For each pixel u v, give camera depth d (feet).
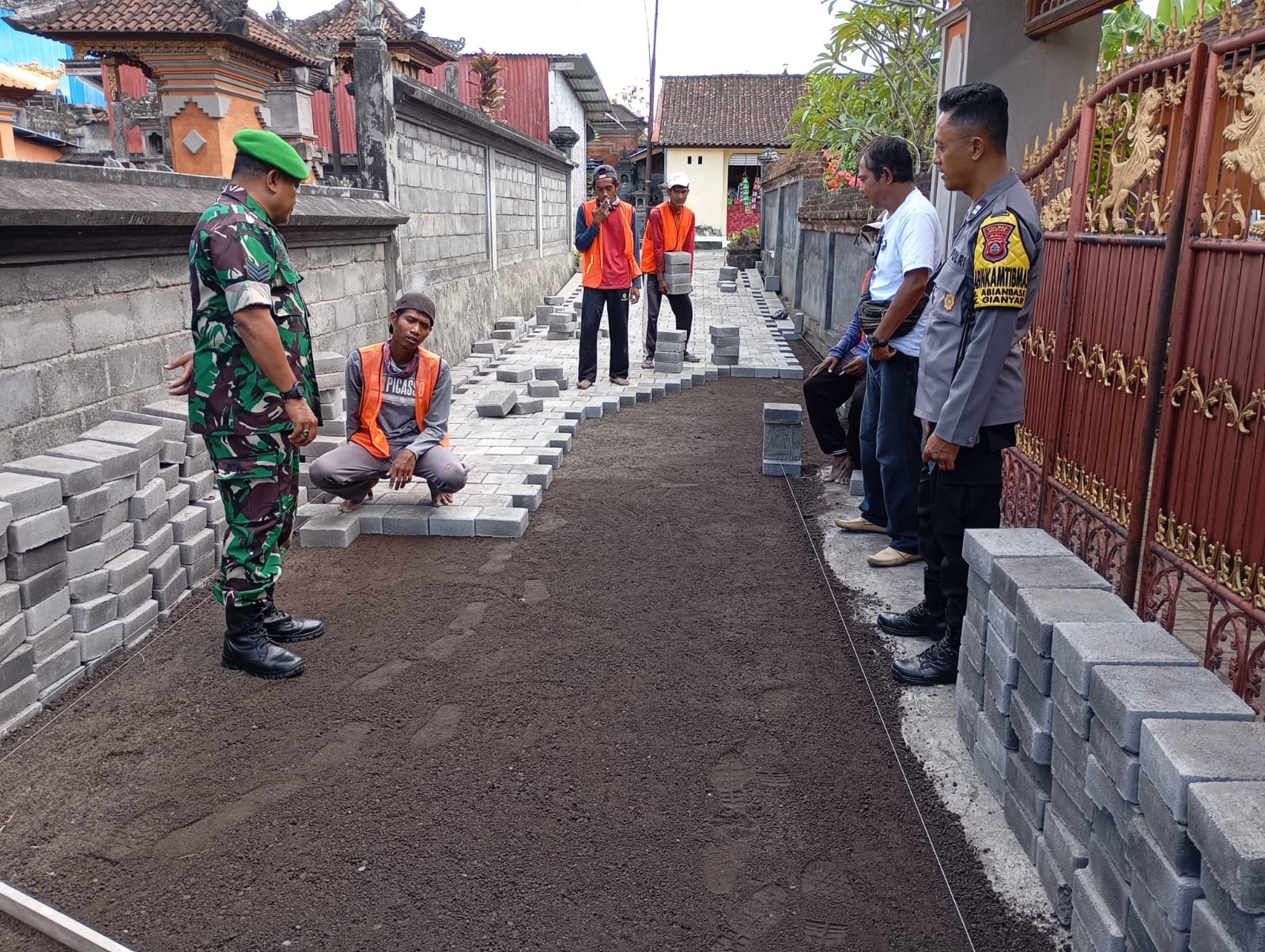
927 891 8.51
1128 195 11.27
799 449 22.24
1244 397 8.68
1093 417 12.06
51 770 10.23
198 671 12.48
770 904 8.32
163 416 15.06
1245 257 8.69
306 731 11.06
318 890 8.43
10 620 10.93
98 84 61.36
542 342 43.37
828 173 45.65
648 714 11.49
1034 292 10.75
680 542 17.62
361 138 30.35
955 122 10.59
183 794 9.84
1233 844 5.22
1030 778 8.90
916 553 16.37
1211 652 9.23
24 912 7.96
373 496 19.29
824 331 42.14
